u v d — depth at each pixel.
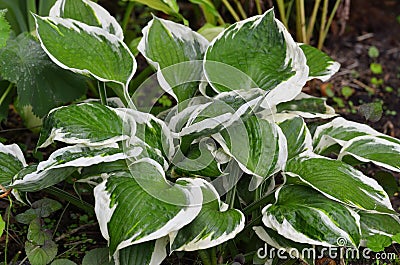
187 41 1.05
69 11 1.05
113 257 0.93
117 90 1.02
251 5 1.33
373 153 1.01
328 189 0.92
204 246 0.88
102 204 0.89
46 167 0.90
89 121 0.94
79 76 1.13
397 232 0.99
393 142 1.03
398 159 1.00
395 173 1.25
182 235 0.89
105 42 1.01
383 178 1.13
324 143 1.06
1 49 1.10
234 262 0.97
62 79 1.13
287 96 1.01
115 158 0.91
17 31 1.25
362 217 1.00
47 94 1.12
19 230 1.10
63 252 1.07
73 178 1.08
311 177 0.95
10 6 1.24
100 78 0.98
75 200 1.03
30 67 1.11
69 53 0.99
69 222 1.12
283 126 1.03
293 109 1.09
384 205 0.92
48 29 0.99
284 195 0.95
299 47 1.02
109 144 0.93
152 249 0.92
